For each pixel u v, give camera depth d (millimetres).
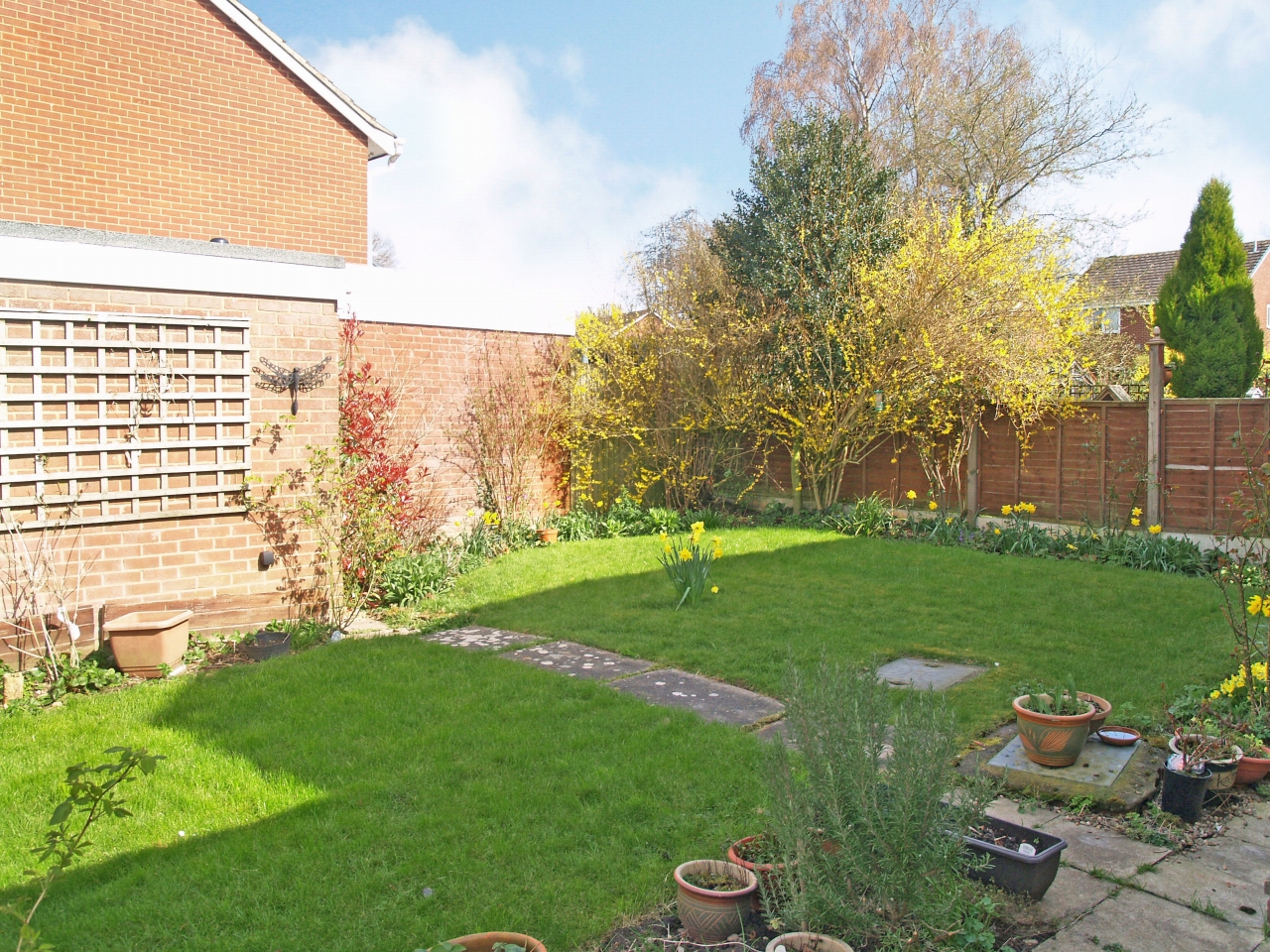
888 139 20375
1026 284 11117
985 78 19609
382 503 8547
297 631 7156
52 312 6172
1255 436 9094
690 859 3418
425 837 3586
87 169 10656
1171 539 9477
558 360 12352
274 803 3932
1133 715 5027
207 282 6840
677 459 13406
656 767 4281
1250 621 6953
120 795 4035
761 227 12859
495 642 6895
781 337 12430
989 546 10781
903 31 20312
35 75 10242
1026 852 3197
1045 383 10875
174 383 6754
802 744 2975
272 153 12195
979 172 19406
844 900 2816
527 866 3369
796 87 21031
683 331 13219
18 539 6113
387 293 10336
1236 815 4008
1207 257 12227
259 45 12016
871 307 11656
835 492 13164
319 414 7578
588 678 5871
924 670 6020
